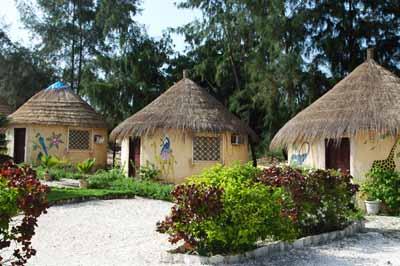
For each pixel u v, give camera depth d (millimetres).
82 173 19766
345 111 13461
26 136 23484
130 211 12484
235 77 31250
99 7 36125
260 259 7406
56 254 7809
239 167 8758
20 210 5012
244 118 30422
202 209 7055
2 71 37188
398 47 26359
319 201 8977
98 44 37469
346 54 26766
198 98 19141
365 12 26906
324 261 7320
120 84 32562
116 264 7152
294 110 26781
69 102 24719
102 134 25219
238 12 29000
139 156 19438
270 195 7703
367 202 12586
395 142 13070
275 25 26656
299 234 8789
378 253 7887
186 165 18203
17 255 5055
